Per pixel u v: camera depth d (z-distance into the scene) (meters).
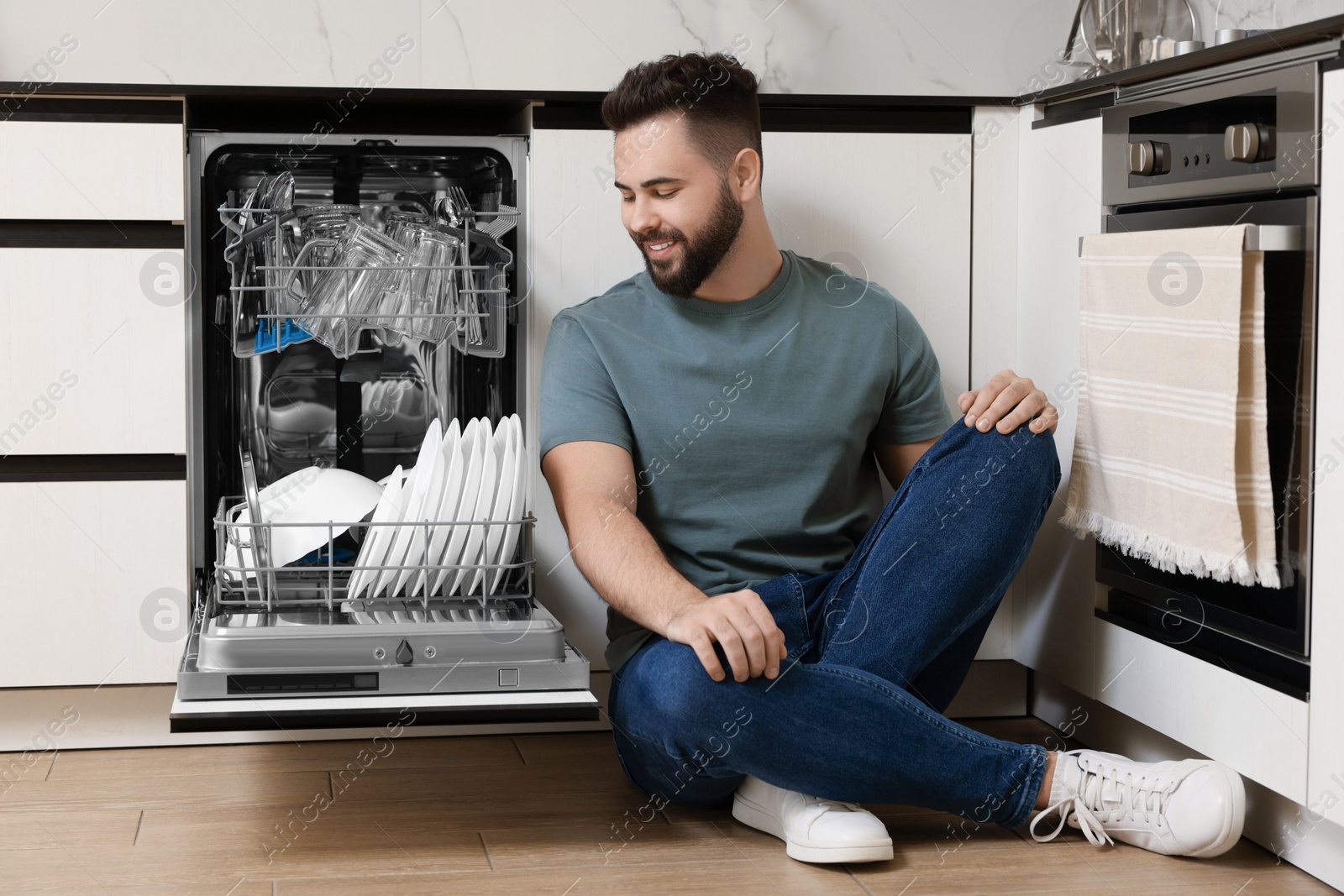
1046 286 1.78
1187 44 1.82
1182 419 1.42
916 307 1.84
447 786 1.62
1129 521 1.52
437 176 1.84
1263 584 1.33
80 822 1.46
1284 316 1.32
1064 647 1.75
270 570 1.45
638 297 1.61
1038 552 1.82
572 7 2.01
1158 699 1.54
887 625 1.44
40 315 1.60
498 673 1.33
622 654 1.48
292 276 1.58
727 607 1.29
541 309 1.75
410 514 1.46
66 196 1.60
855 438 1.58
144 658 1.65
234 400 1.79
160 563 1.65
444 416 1.88
